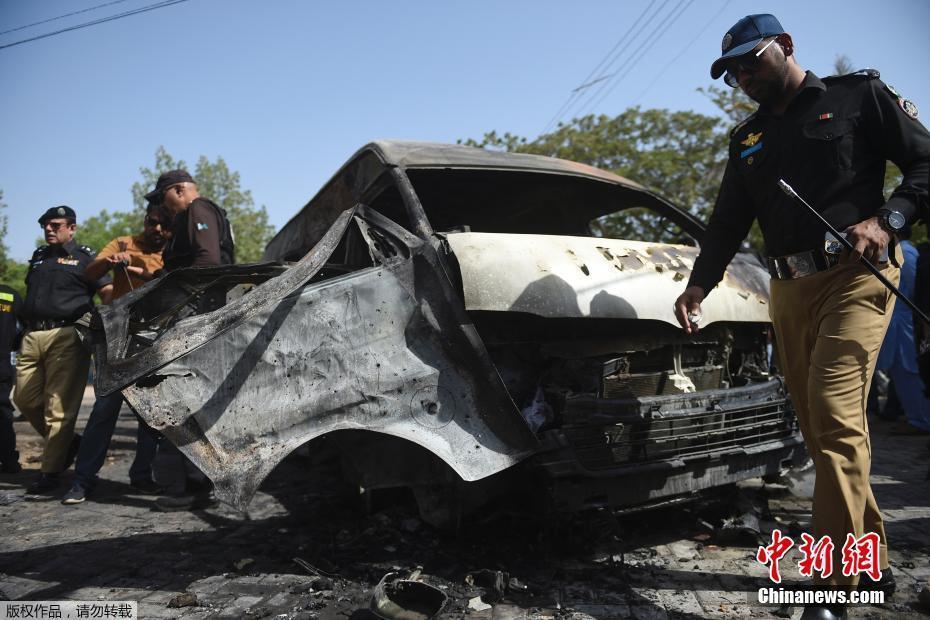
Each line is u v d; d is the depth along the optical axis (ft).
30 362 14.92
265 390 8.02
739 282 10.57
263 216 182.29
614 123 74.23
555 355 9.05
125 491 14.56
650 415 8.92
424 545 9.81
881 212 6.93
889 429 20.61
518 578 8.60
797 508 11.60
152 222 15.15
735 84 8.14
